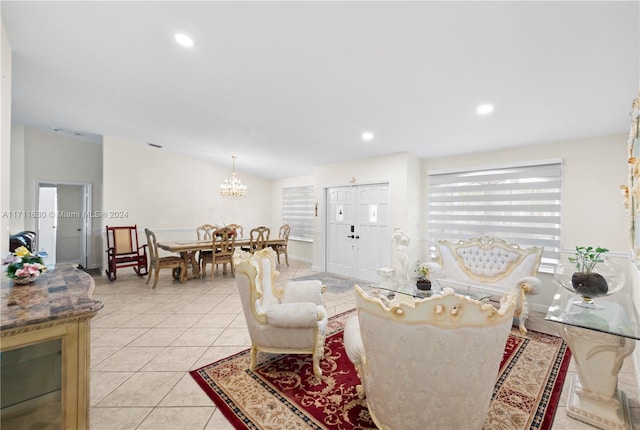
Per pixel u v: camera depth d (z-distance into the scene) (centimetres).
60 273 192
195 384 200
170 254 611
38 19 207
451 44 195
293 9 179
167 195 605
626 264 307
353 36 199
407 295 309
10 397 120
